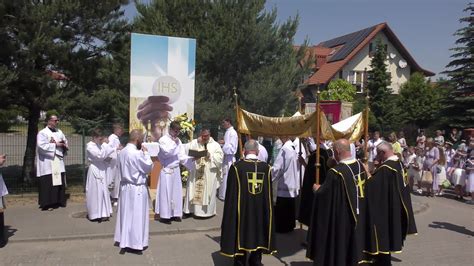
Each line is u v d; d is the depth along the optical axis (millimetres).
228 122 12820
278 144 13258
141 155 7820
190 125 12883
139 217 7863
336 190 6445
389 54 41219
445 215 11766
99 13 13031
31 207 11125
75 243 8406
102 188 9836
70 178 14867
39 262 7309
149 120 13953
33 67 12141
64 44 12125
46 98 12328
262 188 6969
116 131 11836
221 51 19234
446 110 26672
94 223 9633
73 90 13344
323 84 39781
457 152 14734
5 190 8070
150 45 13875
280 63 20484
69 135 14883
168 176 9750
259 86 19594
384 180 7098
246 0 20250
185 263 7406
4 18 11812
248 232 6844
